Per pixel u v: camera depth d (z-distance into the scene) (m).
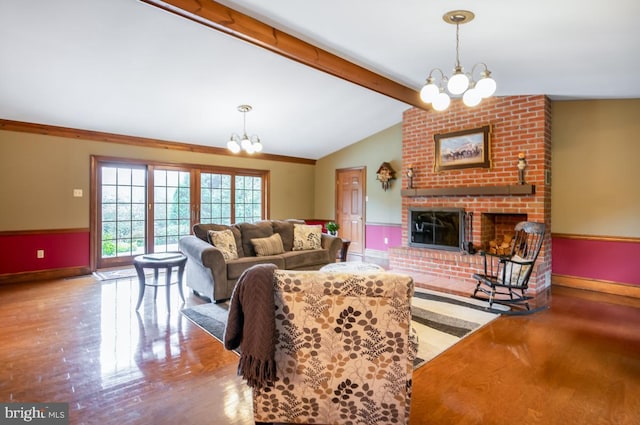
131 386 2.20
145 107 4.74
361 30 2.97
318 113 5.69
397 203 6.71
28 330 3.08
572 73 3.46
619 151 4.32
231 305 1.67
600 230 4.45
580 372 2.39
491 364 2.50
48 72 3.69
